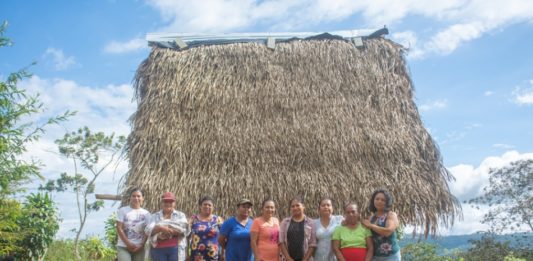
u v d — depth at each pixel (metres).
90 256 15.22
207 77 8.77
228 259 6.20
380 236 5.82
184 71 8.82
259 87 8.71
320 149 7.88
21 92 7.79
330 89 8.72
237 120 8.24
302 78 8.88
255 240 6.04
